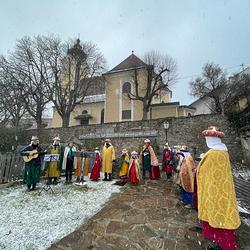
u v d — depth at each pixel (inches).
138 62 1320.1
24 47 1181.7
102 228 195.9
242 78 864.3
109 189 347.3
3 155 370.9
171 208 251.4
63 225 203.3
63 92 1222.3
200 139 743.1
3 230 189.9
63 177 443.5
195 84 1278.3
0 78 1106.1
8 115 1130.7
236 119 694.5
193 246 165.3
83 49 1301.7
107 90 1397.6
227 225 137.1
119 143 872.9
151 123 839.7
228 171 148.6
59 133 1002.1
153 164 439.2
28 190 323.6
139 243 169.6
